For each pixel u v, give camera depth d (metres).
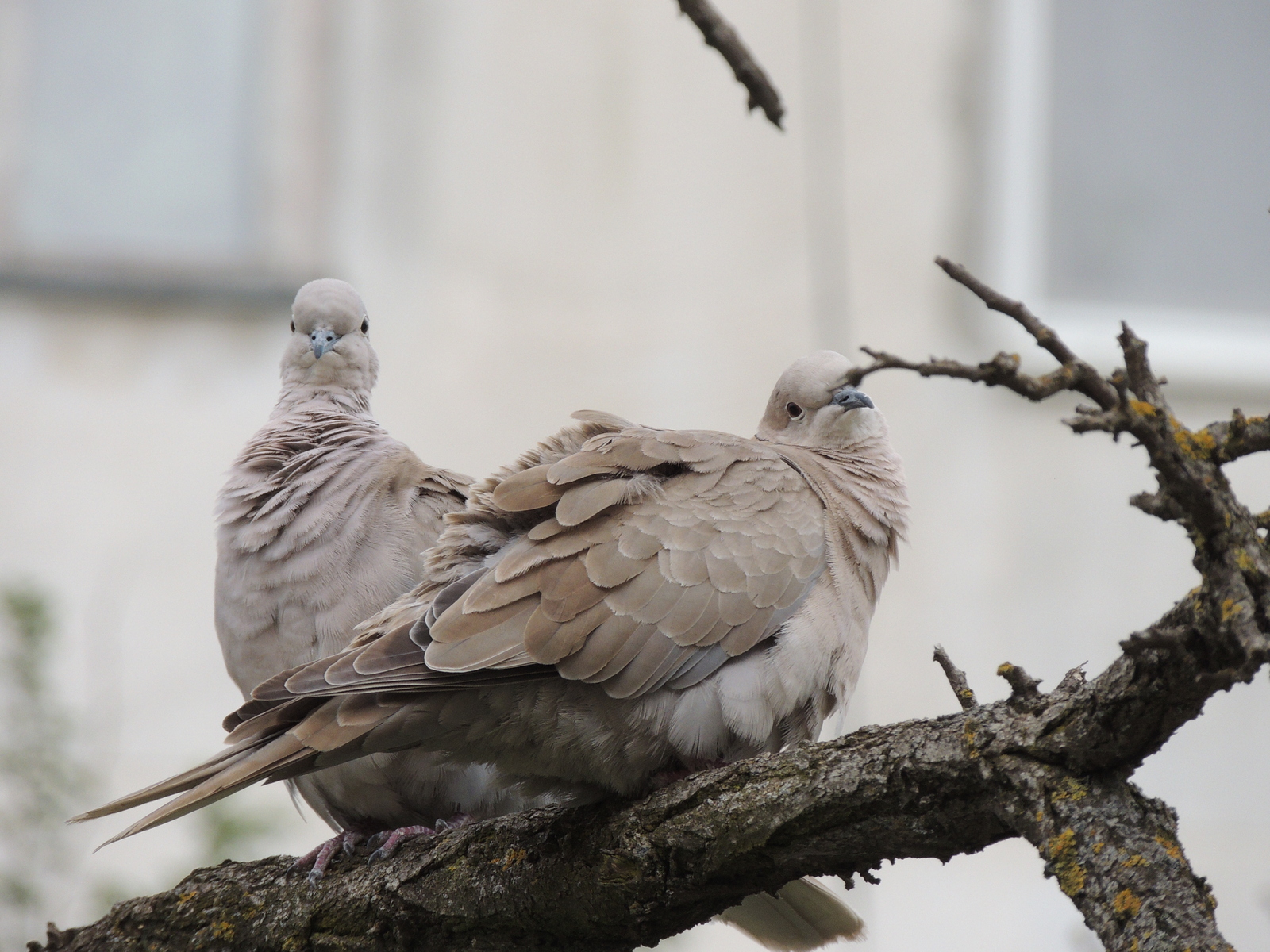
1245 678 4.09
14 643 11.11
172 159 15.41
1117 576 14.51
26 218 15.36
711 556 6.00
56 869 10.56
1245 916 13.73
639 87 15.06
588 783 6.15
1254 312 15.55
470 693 5.80
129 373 14.66
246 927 6.60
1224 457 4.26
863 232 14.94
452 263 14.87
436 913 6.16
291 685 5.80
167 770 13.64
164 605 14.12
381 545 7.83
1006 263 15.12
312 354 9.05
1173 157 15.62
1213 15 15.77
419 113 15.15
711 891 5.51
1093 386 4.21
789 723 6.22
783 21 15.11
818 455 7.33
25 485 14.28
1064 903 13.28
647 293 14.82
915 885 13.34
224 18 15.60
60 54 15.60
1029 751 4.68
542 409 14.62
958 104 15.16
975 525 14.55
